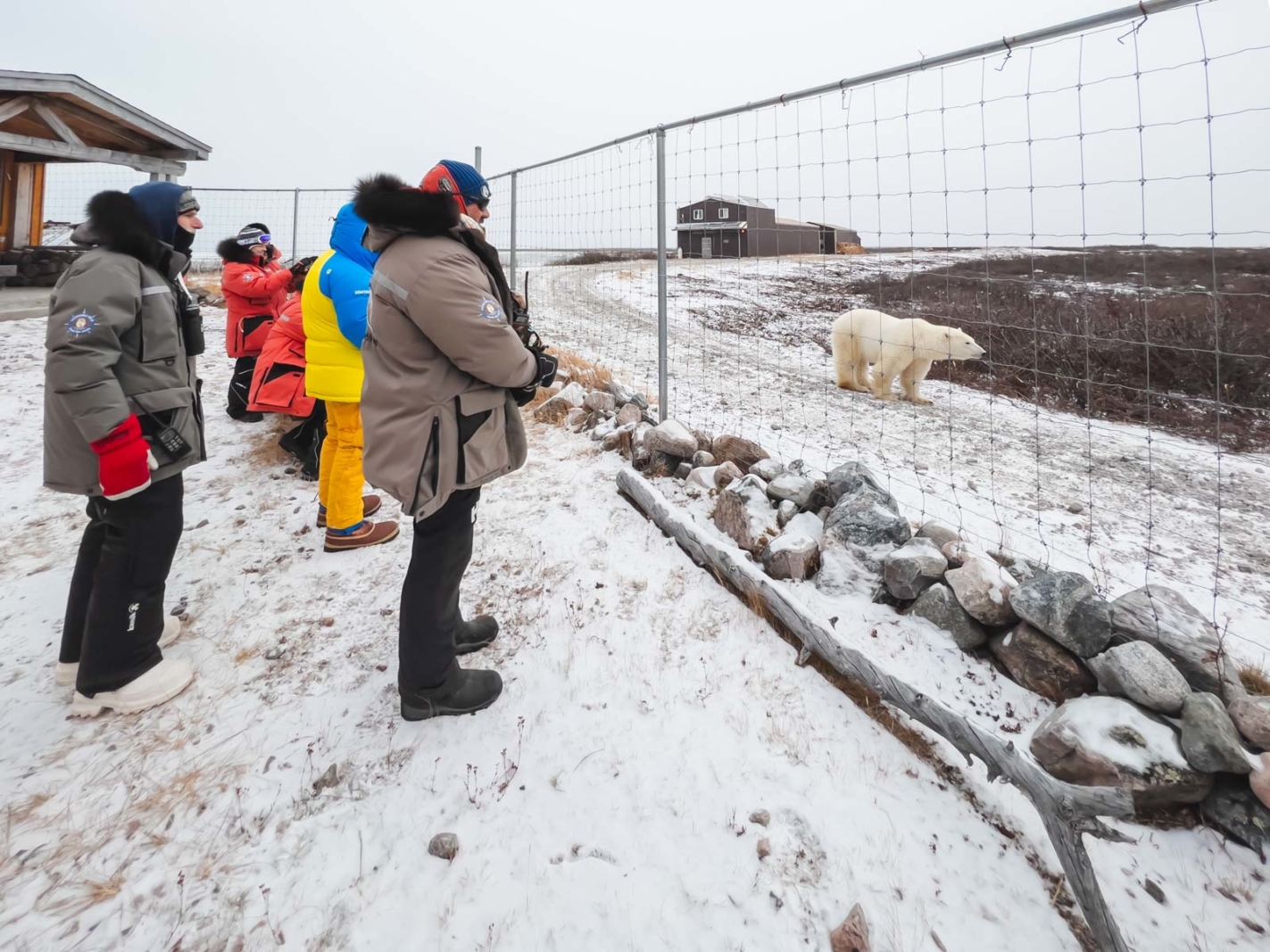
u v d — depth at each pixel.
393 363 1.63
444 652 1.92
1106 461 4.82
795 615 2.28
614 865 1.56
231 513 3.48
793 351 9.38
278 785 1.78
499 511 3.43
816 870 1.53
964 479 4.24
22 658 2.32
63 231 13.09
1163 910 1.44
